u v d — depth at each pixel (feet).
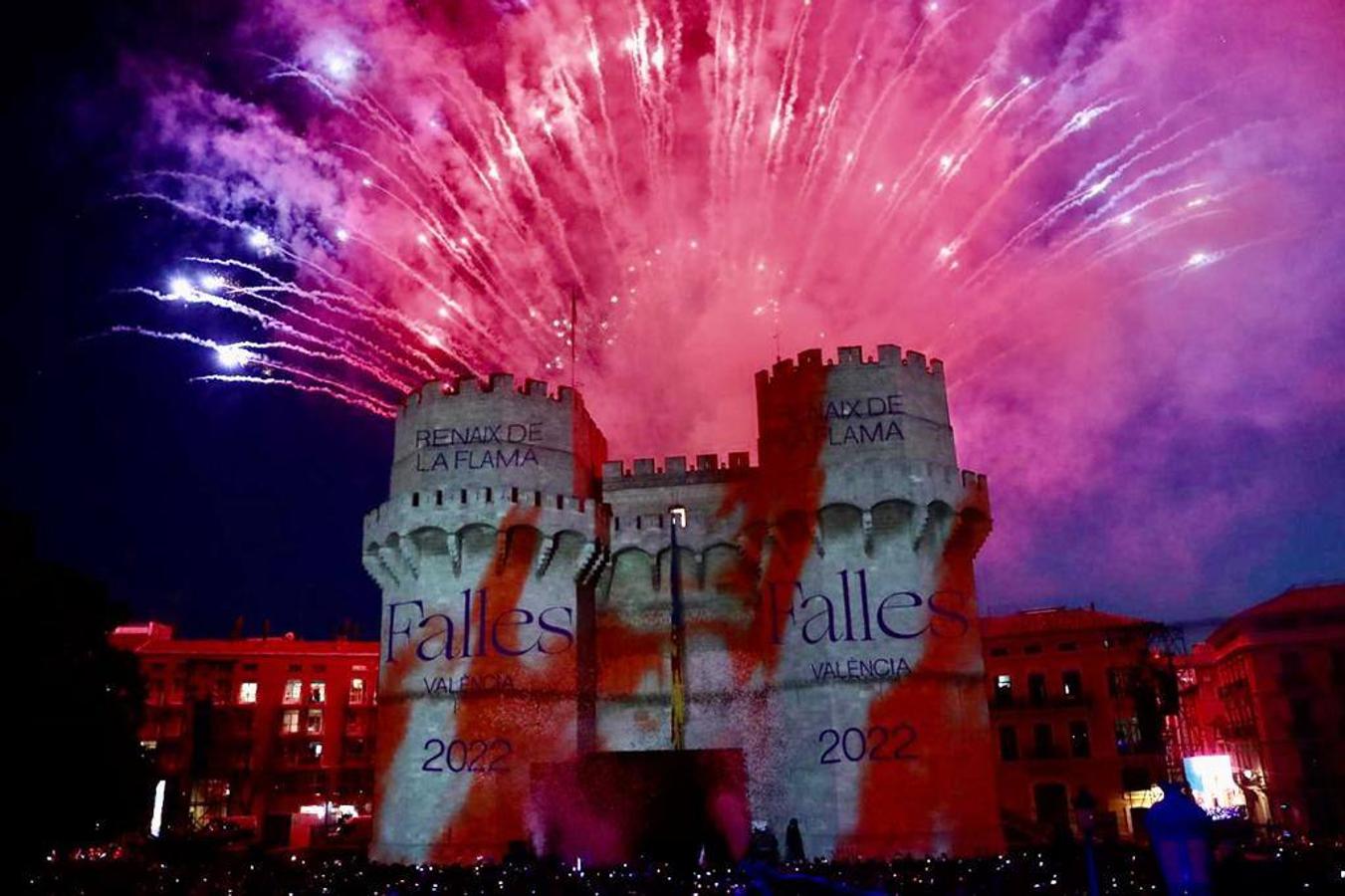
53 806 107.55
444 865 125.49
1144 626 239.30
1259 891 79.97
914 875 99.25
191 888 98.32
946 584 150.00
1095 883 60.54
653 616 164.96
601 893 93.66
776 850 120.37
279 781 315.78
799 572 151.43
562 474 159.53
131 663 123.85
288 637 333.83
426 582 152.35
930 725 141.18
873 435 152.25
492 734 144.56
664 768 126.62
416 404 161.58
